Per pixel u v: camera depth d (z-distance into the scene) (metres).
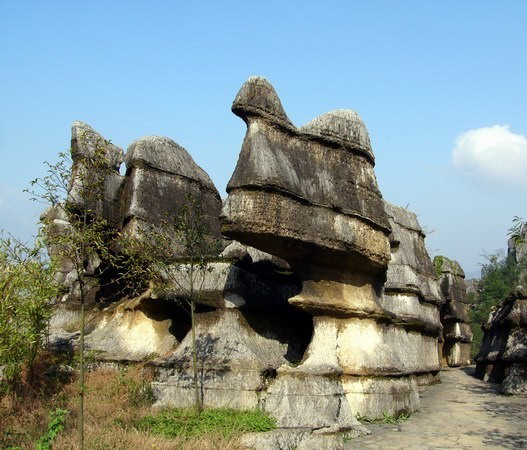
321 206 11.73
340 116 12.96
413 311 18.53
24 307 10.99
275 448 8.80
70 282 16.67
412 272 18.94
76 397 10.77
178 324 13.42
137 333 13.59
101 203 13.78
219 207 16.14
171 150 15.30
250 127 11.28
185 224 11.28
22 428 9.12
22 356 10.87
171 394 11.23
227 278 12.45
